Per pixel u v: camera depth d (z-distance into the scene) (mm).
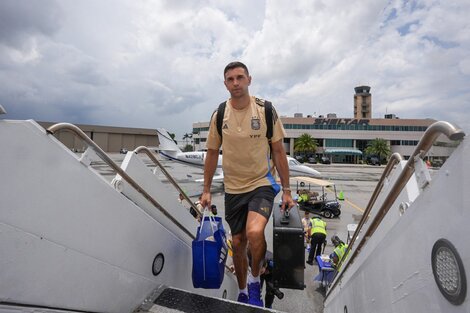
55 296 1240
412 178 1507
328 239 10344
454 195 789
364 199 19219
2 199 1013
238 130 1997
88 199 1432
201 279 1977
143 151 2322
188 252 2812
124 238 1736
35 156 1133
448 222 814
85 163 1432
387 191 1934
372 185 26547
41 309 1174
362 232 2361
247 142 1992
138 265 1891
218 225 2244
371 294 1580
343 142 64812
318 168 48656
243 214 2121
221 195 18344
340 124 64500
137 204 2018
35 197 1136
